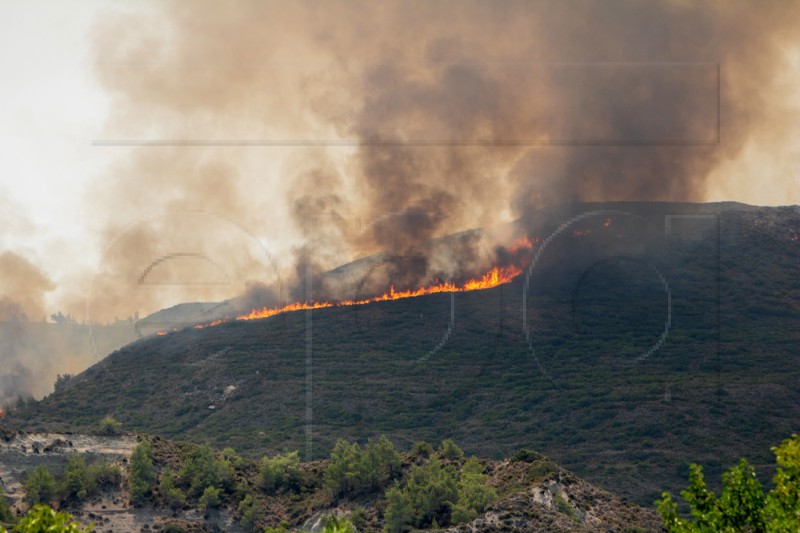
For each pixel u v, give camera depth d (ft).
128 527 162.81
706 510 83.92
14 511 161.27
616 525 156.25
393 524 156.97
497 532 146.72
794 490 79.87
